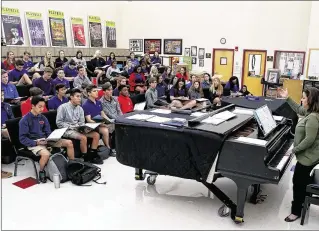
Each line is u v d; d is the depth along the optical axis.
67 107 4.41
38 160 3.84
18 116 4.80
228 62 11.15
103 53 12.31
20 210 3.21
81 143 4.36
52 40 10.48
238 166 2.89
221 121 3.33
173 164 3.17
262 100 5.43
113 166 4.47
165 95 7.15
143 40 12.92
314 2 8.41
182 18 11.89
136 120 3.43
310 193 3.08
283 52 10.08
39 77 6.24
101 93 5.68
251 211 3.33
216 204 3.47
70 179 3.92
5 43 8.88
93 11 12.05
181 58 11.99
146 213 3.23
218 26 11.16
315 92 2.92
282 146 3.57
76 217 3.11
